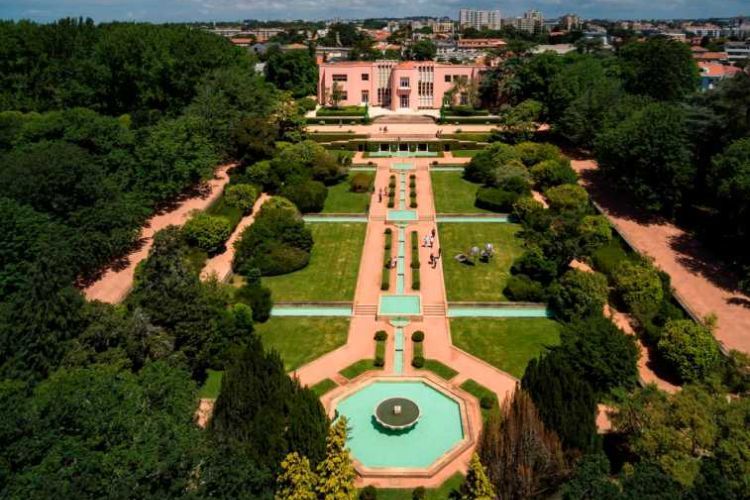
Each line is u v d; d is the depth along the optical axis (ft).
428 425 151.53
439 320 199.31
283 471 113.60
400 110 477.36
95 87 360.28
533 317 199.41
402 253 245.04
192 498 94.38
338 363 177.06
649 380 165.99
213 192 290.97
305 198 278.67
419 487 128.06
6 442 94.12
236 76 352.49
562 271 220.64
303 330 193.77
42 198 197.47
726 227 236.63
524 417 113.39
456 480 132.46
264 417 119.96
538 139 390.83
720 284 213.87
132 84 366.22
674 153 252.42
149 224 254.47
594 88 351.67
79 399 103.91
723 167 227.61
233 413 124.16
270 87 427.74
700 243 244.42
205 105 318.45
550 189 280.92
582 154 360.48
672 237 250.57
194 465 101.14
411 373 171.83
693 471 107.34
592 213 267.80
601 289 190.19
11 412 98.58
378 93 493.77
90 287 206.28
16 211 178.91
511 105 423.64
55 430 97.40
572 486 101.81
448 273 226.79
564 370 127.65
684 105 281.13
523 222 262.67
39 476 88.22
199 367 167.84
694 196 269.85
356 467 134.92
